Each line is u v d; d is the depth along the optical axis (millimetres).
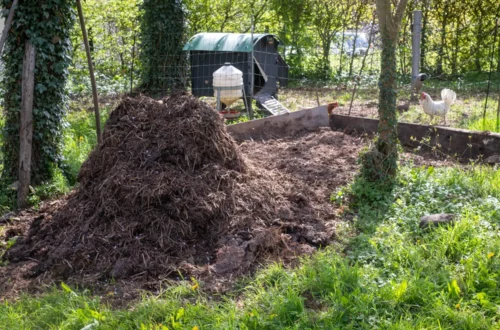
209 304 4680
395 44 7094
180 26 14695
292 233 6039
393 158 7066
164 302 4645
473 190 6699
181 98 6727
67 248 5711
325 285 4734
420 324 4148
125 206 5906
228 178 6293
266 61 14039
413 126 9242
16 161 8180
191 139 6355
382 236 5723
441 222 5738
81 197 6375
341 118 10477
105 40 16938
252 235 5695
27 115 7820
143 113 6574
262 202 6262
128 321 4418
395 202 6648
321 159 8445
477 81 17359
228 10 19406
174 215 5824
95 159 6508
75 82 15508
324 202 6883
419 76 13531
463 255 5121
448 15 18062
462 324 4168
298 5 19469
